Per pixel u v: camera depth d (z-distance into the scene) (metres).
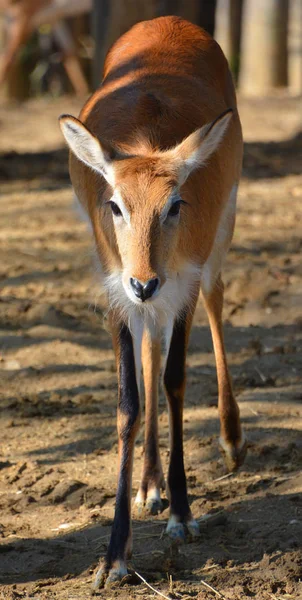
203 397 12.38
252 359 13.42
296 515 9.40
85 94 39.28
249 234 18.69
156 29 11.70
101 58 26.80
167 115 9.92
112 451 11.13
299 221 19.59
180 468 9.43
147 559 8.84
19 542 9.25
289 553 8.55
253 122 30.70
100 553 8.99
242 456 10.58
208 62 11.38
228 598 7.99
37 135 29.83
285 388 12.52
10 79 41.97
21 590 8.31
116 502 8.79
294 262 17.09
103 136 9.87
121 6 25.70
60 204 21.20
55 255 17.75
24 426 11.80
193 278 9.64
